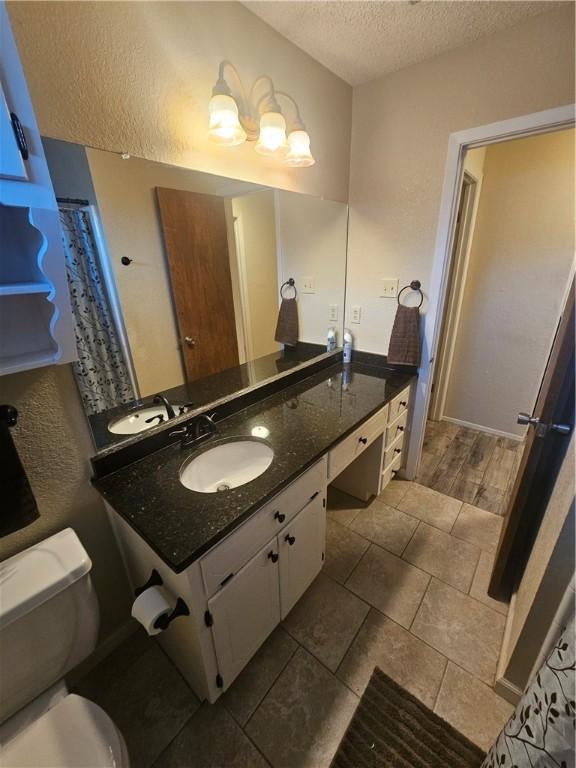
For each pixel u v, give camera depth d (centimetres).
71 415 104
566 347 107
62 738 78
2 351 84
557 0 123
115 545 125
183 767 103
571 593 84
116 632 133
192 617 93
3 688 84
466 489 223
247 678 123
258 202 153
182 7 107
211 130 118
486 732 109
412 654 130
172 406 136
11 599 83
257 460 136
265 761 104
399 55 155
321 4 124
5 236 81
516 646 108
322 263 198
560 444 118
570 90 133
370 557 172
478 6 126
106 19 92
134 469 119
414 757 104
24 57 80
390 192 188
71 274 99
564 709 61
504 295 257
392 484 229
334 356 225
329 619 143
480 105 153
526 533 134
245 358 167
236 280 153
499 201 241
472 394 292
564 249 229
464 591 154
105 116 96
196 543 86
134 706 116
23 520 89
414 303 197
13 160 66
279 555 118
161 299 125
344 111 183
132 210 110
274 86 141
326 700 117
